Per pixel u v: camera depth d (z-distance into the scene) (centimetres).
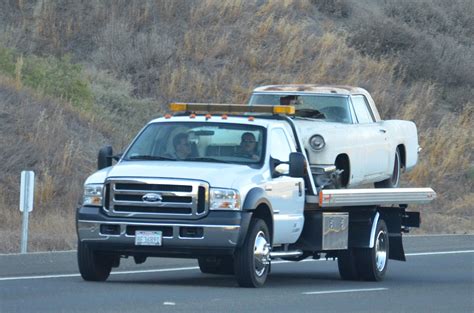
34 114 6600
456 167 8169
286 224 3616
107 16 8744
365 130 4534
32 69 7444
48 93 7188
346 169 4316
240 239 3294
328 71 8831
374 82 8956
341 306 3009
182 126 3672
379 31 9606
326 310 2891
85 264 3475
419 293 3488
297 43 8981
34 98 6881
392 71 9231
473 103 9294
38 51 8238
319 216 3838
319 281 4047
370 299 3244
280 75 8575
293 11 9625
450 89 9494
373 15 10069
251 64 8631
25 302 2894
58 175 6131
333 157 4084
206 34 8850
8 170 6003
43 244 4672
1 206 5544
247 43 8881
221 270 4191
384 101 8694
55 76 7400
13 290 3206
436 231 6756
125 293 3161
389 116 8650
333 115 4578
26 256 4231
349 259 4103
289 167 3594
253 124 3653
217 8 9156
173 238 3288
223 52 8669
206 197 3294
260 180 3450
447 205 7619
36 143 6309
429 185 7844
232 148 3584
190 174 3331
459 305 3133
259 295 3212
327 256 4141
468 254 5331
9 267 3950
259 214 3488
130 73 8231
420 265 4794
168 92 8081
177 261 4641
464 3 11238
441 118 8919
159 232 3294
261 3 9550
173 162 3506
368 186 4850
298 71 8744
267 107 3838
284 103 4612
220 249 3294
